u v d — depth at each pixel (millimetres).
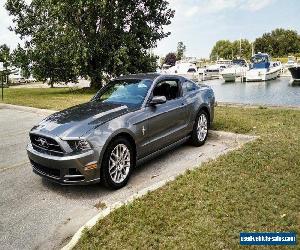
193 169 5465
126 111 5457
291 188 4566
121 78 6734
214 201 4301
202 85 7730
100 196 5004
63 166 4758
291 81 37250
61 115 5559
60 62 24969
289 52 112625
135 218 4023
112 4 23781
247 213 3988
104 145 4832
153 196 4555
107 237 3705
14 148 7902
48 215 4508
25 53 25562
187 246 3449
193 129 6906
